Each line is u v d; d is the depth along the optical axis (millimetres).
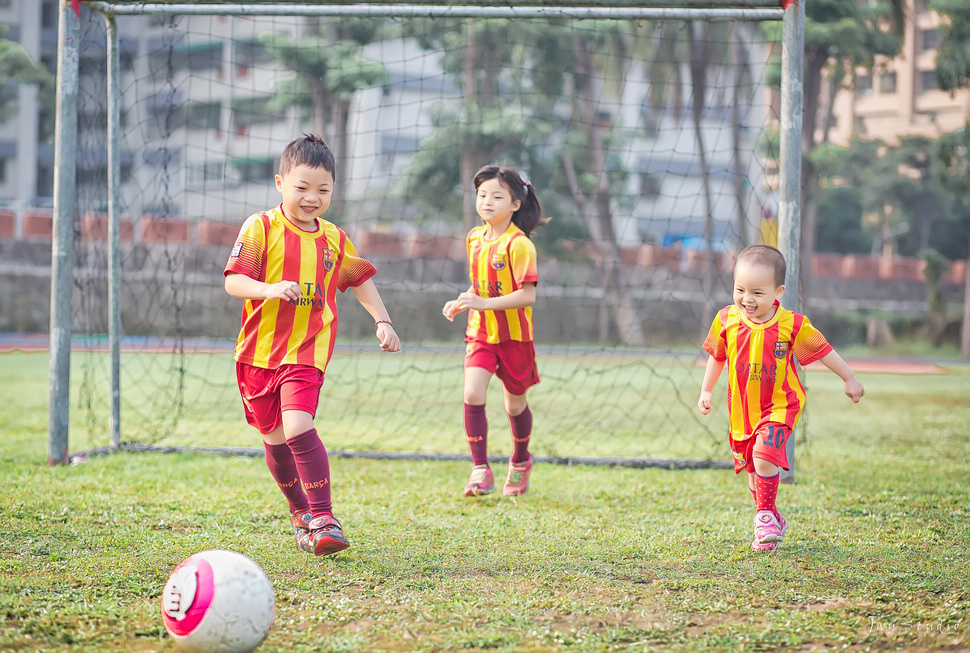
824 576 3559
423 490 5270
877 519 4629
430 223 26547
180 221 21453
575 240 25797
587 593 3316
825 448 7215
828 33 21656
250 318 3906
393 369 15000
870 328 28672
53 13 37188
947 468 6234
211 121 32375
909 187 38844
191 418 8500
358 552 3836
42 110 36125
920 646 2807
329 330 3947
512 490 5176
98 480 5266
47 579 3328
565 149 24812
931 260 29047
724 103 26062
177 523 4305
